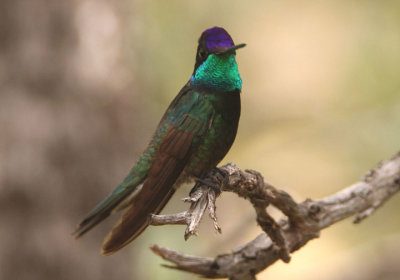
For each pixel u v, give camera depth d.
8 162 10.70
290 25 19.17
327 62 19.39
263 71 20.00
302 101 20.33
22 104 10.85
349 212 6.61
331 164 19.44
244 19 18.06
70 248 11.00
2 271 10.63
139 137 12.29
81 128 11.14
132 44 12.03
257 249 6.12
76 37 11.16
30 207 10.80
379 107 17.25
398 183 6.81
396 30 16.34
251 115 20.61
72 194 11.06
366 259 14.89
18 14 10.92
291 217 6.27
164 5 15.11
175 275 13.21
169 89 15.23
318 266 16.16
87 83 11.23
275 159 20.20
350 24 17.56
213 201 4.99
